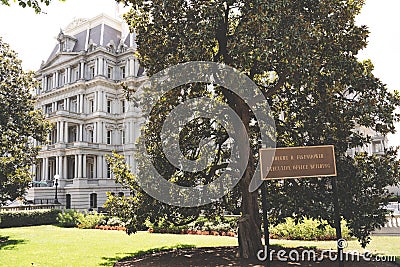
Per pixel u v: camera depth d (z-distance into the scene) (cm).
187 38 1085
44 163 5581
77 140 5797
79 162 5216
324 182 1127
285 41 978
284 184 1205
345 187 1102
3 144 1877
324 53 1102
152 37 1252
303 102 1251
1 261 1201
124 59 5916
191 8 1162
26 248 1516
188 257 1228
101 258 1251
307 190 1128
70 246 1565
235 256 1203
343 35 1151
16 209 3045
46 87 6456
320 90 1147
